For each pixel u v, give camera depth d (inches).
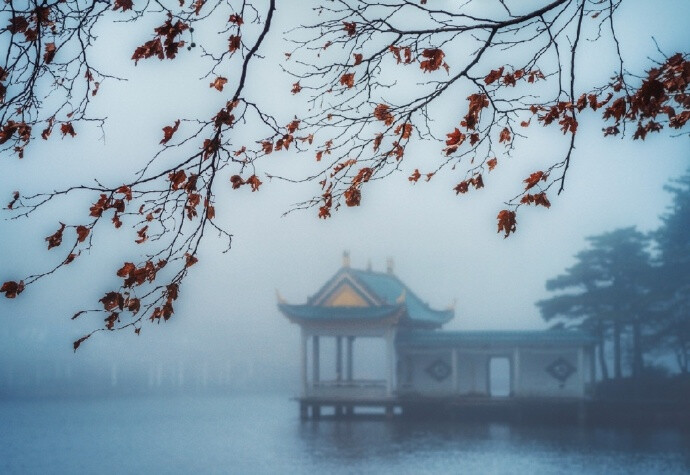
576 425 2113.7
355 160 234.5
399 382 2260.1
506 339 2139.5
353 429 2156.7
